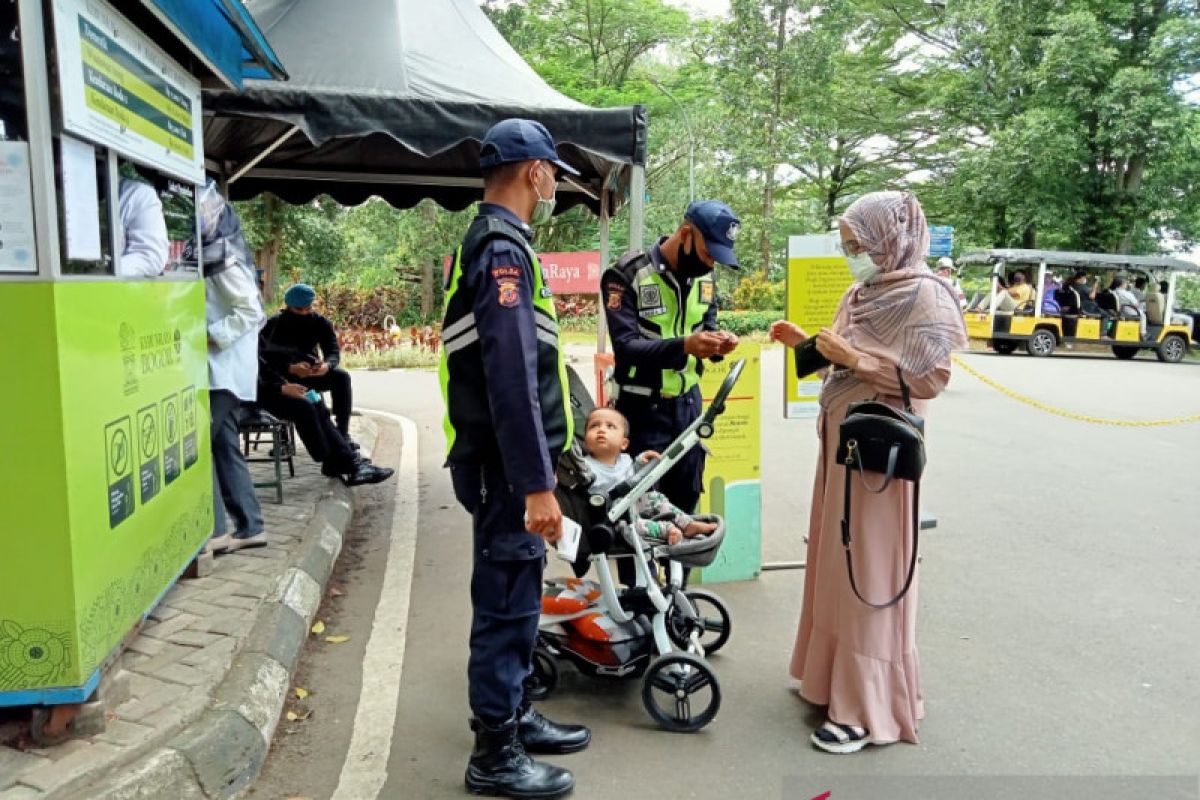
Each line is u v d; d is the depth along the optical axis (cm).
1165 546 587
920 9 3216
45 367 255
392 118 498
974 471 824
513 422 260
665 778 305
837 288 519
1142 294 2170
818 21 2917
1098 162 2666
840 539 329
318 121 489
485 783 290
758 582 510
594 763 314
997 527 632
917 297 312
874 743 327
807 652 356
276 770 304
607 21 3322
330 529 536
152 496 334
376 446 875
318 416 645
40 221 251
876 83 3391
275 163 780
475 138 507
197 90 409
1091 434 1033
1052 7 2655
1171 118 2364
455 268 281
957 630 441
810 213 3778
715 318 427
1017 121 2577
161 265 339
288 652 366
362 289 2600
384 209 2627
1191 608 473
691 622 369
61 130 258
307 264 2447
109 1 298
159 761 267
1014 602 480
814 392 530
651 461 351
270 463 725
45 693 266
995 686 378
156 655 337
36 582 261
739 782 303
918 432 308
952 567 540
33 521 259
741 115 2975
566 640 354
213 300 452
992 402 1295
